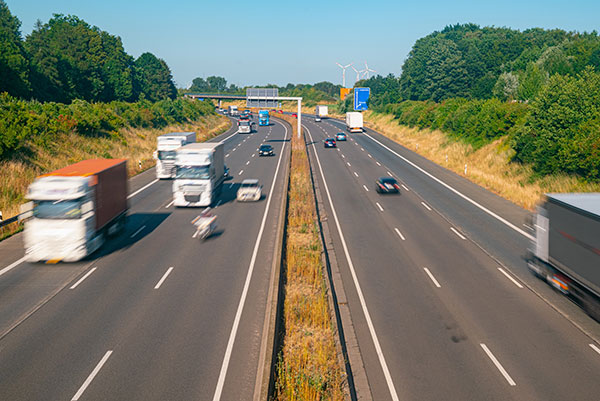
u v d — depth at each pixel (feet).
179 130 285.84
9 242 80.28
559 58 287.07
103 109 215.31
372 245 80.38
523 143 138.62
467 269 68.44
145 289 59.47
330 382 39.83
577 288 53.16
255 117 516.32
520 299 57.67
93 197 70.54
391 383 40.29
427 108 270.67
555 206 58.59
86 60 334.24
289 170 159.22
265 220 95.35
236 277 63.72
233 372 40.75
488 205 110.73
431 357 44.37
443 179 145.89
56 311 52.95
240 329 48.67
